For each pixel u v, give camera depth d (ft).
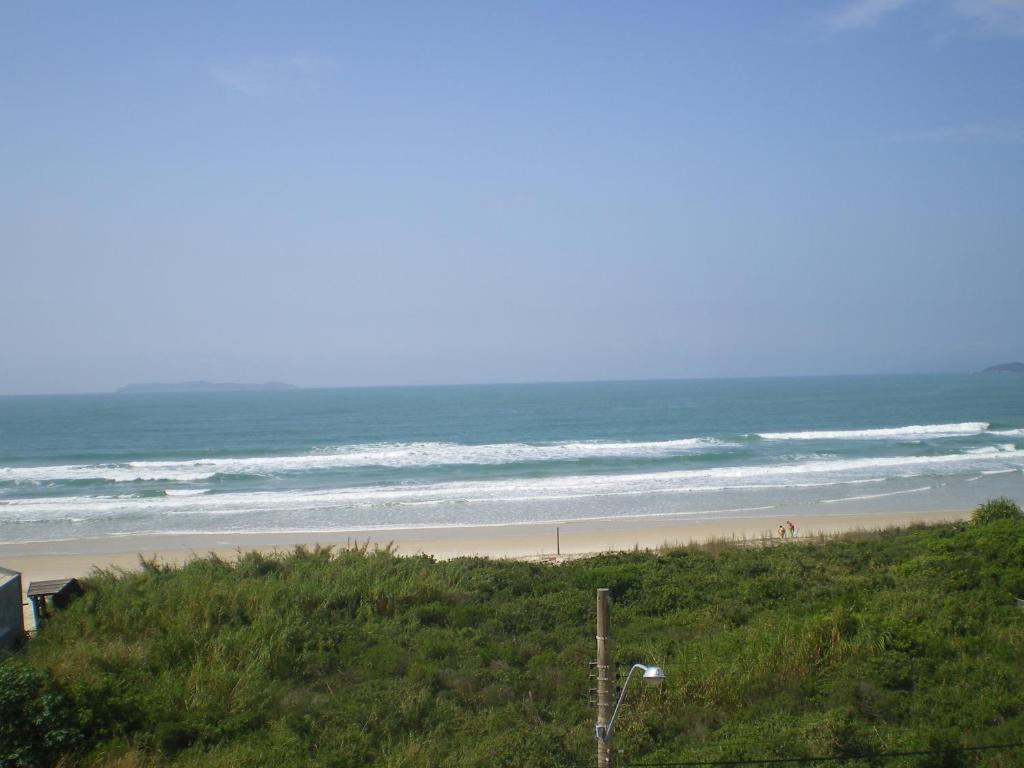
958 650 46.42
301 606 55.83
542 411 391.04
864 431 242.99
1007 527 74.49
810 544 86.12
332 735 36.88
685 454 192.44
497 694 42.57
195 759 33.68
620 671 44.55
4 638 48.93
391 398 598.75
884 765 34.42
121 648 44.19
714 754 35.50
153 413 428.97
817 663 45.16
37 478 166.61
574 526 112.27
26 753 33.17
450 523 115.96
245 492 144.46
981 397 480.23
